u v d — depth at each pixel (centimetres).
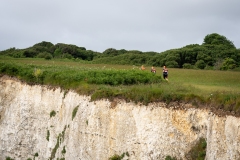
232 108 2175
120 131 2786
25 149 3934
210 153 2198
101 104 2986
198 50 7469
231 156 2062
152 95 2689
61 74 3900
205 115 2367
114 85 3397
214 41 8262
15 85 4353
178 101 2536
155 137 2558
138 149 2641
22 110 4094
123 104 2833
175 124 2502
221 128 2191
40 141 3791
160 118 2575
